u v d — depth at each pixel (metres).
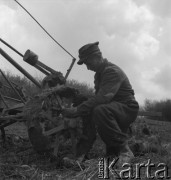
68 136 6.94
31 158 6.72
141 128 8.19
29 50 7.55
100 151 7.32
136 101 6.74
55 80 7.33
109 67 6.61
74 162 6.25
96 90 6.88
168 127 13.29
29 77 7.96
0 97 8.32
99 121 6.33
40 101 6.69
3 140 8.12
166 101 24.38
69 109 6.55
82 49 6.72
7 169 5.84
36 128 6.60
